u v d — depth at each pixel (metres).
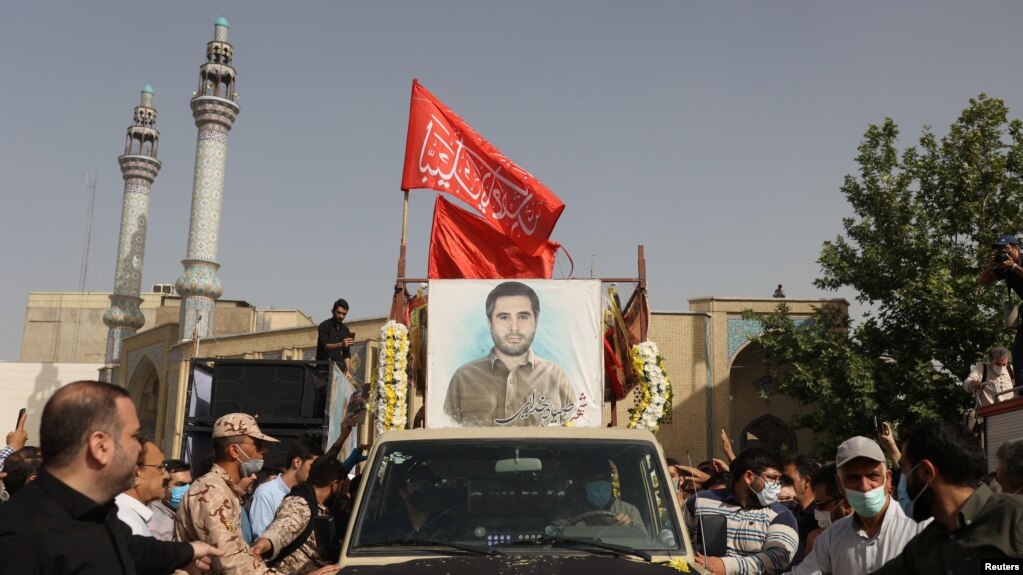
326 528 4.98
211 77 43.59
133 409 3.28
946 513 3.40
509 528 4.74
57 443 3.08
